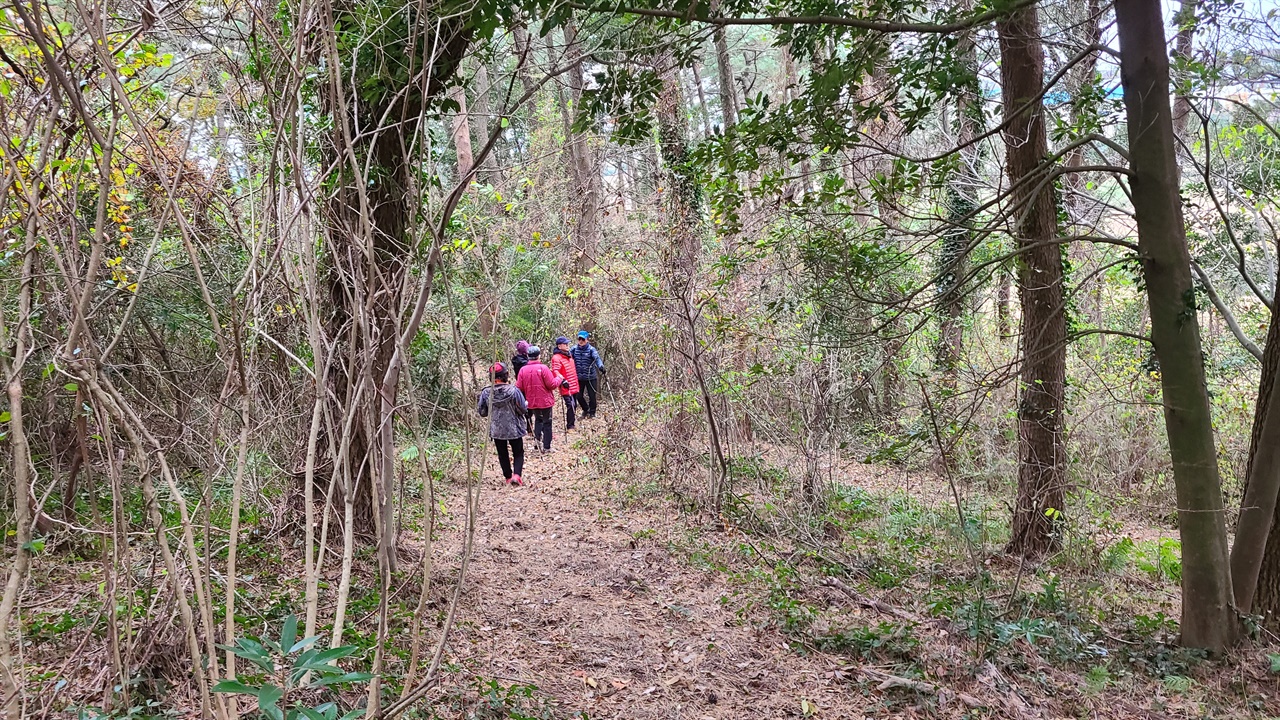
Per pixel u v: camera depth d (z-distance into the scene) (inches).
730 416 335.9
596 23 175.9
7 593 79.7
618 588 243.6
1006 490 359.6
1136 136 214.8
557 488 371.9
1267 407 226.1
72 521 182.5
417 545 248.8
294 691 135.8
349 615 181.5
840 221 270.7
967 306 326.6
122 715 114.6
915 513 346.6
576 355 559.5
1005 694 180.1
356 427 180.5
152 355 213.9
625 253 368.2
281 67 116.9
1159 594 284.5
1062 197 333.4
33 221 85.4
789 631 213.6
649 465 365.7
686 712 169.2
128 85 121.4
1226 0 221.3
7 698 79.8
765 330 322.0
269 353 184.1
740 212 358.6
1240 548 224.5
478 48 173.0
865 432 375.6
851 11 239.0
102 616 144.9
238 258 191.0
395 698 146.1
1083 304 430.9
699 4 182.1
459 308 310.0
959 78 219.0
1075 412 361.7
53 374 138.8
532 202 401.7
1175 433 218.1
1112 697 186.4
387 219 177.6
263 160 133.5
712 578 255.9
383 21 142.3
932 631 217.3
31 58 92.9
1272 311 231.8
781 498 325.4
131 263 205.9
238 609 169.5
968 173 364.2
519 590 231.3
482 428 368.5
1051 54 335.0
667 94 429.1
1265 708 183.9
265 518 228.1
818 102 227.9
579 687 175.2
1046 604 241.8
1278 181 318.3
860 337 272.5
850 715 172.1
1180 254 212.8
